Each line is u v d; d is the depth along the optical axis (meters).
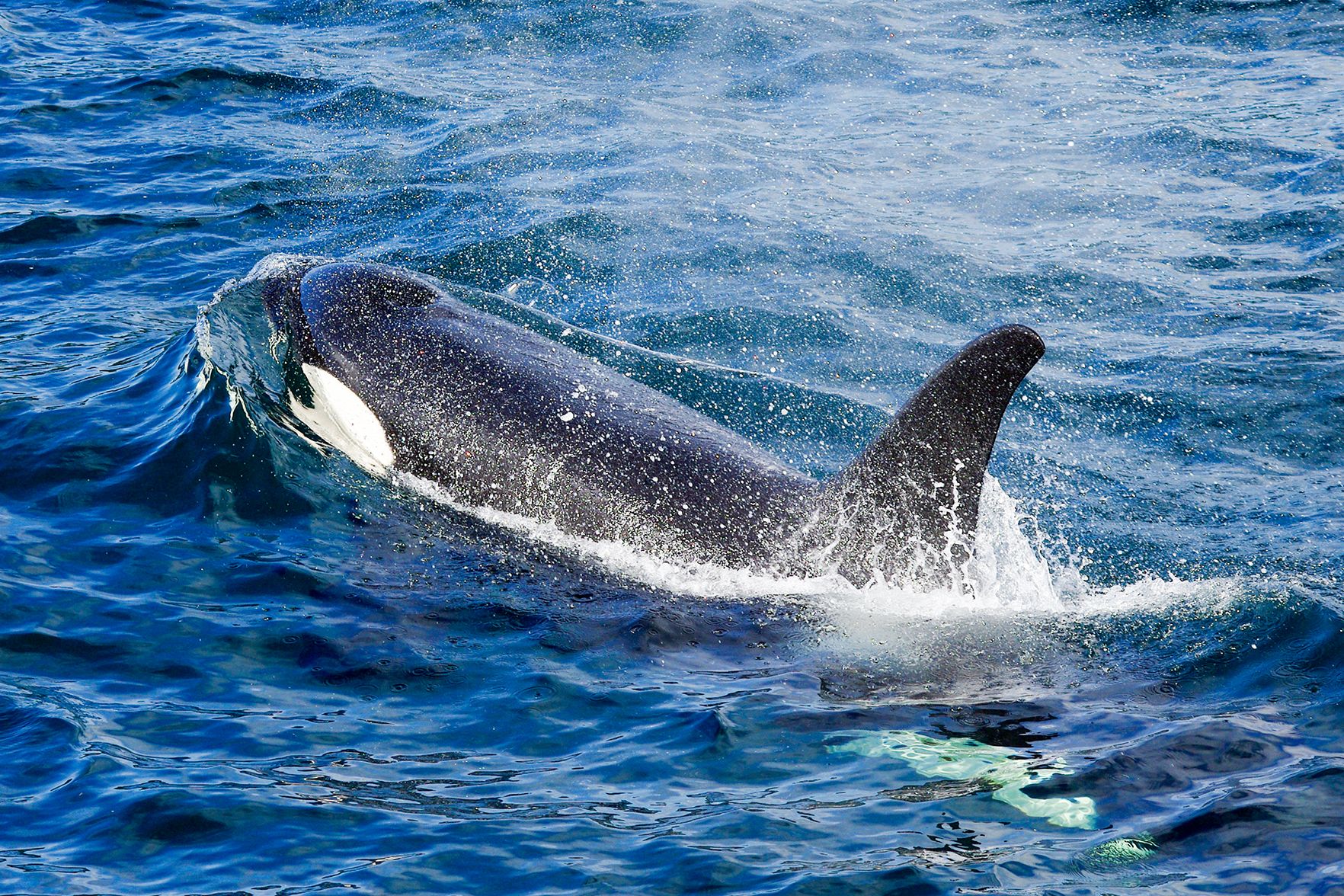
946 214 52.94
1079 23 74.50
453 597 29.44
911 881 20.53
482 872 20.81
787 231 51.03
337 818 22.05
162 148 58.00
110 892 20.17
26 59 67.31
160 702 25.25
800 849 21.41
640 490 31.27
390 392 34.06
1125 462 37.09
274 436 34.38
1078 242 50.31
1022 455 37.50
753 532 30.27
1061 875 20.66
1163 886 20.33
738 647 28.14
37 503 32.00
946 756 24.06
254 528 31.48
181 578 29.39
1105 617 28.89
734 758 24.08
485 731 24.83
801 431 38.47
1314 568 31.00
